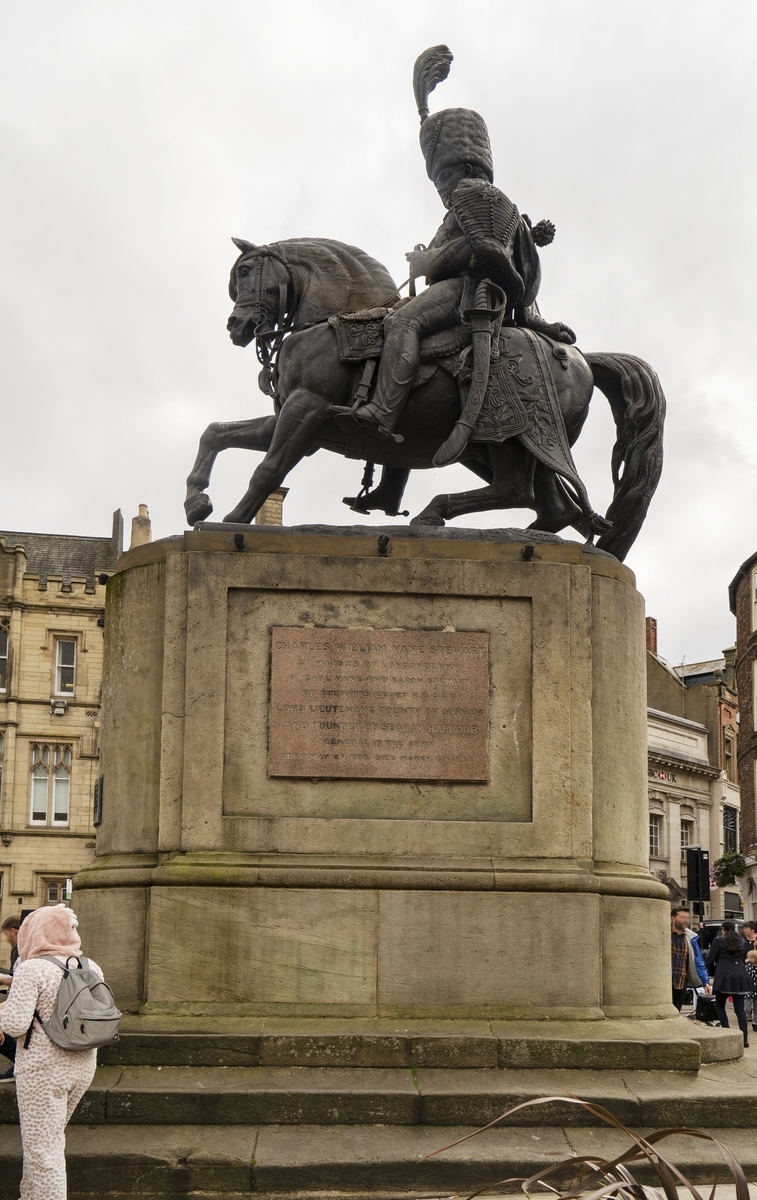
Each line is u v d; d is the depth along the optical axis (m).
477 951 6.93
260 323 8.60
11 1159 5.47
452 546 7.55
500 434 8.03
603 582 7.71
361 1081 6.18
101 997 5.05
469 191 8.25
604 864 7.39
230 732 7.26
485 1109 5.98
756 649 44.78
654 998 7.25
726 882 44.09
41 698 40.41
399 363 7.96
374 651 7.35
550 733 7.33
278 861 7.03
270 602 7.40
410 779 7.24
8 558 40.72
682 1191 5.40
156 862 7.16
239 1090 5.95
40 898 39.62
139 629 7.57
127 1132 5.78
